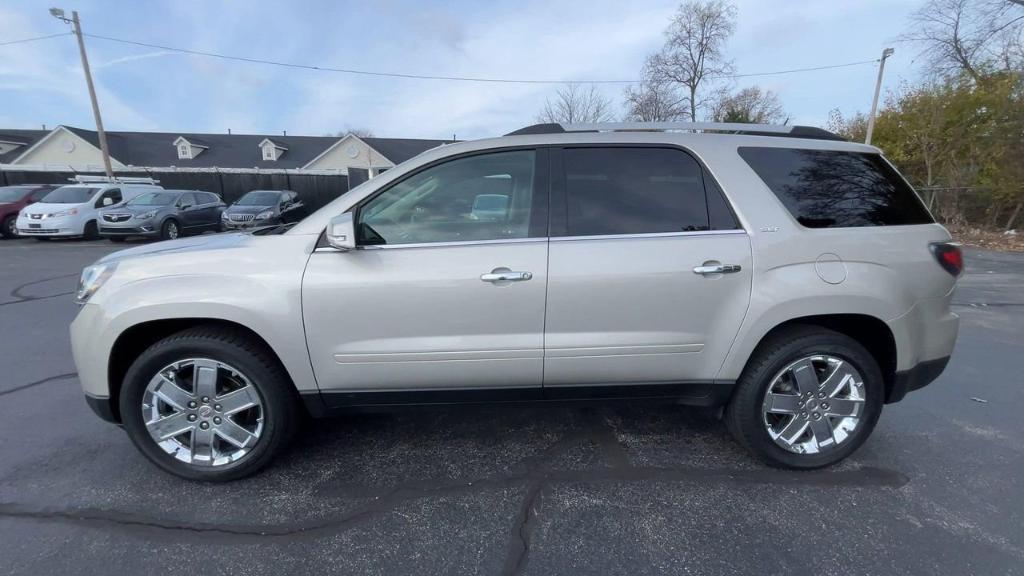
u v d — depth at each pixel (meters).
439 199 2.87
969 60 22.12
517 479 2.94
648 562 2.30
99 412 2.84
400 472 3.01
